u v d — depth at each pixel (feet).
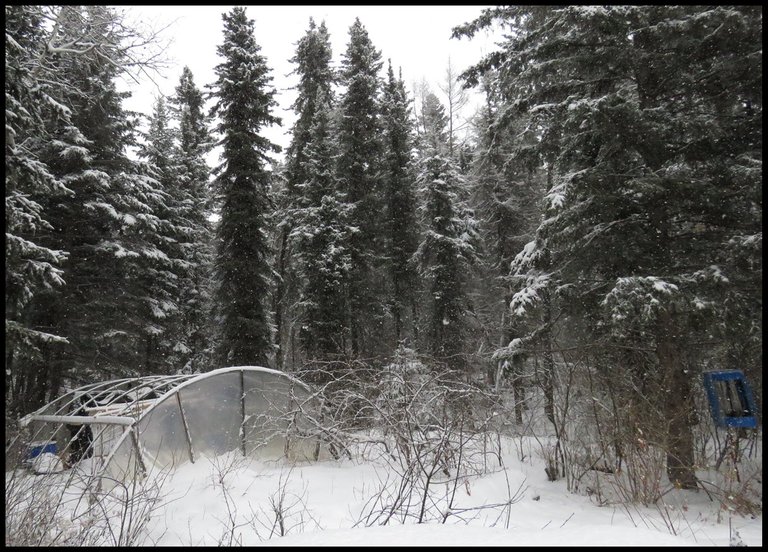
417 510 22.31
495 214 74.43
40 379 52.95
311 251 67.15
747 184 29.32
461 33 38.52
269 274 67.77
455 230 71.51
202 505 22.67
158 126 82.17
